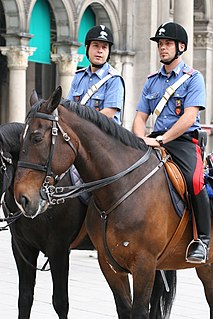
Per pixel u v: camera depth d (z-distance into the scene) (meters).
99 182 9.66
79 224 11.48
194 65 55.44
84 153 9.60
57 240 11.27
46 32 40.78
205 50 55.19
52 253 11.27
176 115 10.80
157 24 45.94
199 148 10.79
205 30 54.91
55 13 41.06
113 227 9.67
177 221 10.16
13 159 11.18
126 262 9.77
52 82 51.78
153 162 10.10
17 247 11.50
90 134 9.60
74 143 9.40
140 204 9.73
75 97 12.02
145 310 9.66
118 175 9.73
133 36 45.59
